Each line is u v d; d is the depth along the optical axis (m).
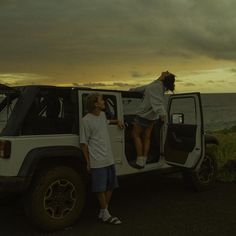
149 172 6.48
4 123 5.36
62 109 5.75
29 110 5.16
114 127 5.94
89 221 5.50
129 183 8.10
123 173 6.06
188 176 7.16
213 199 6.71
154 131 6.69
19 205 6.43
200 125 6.70
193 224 5.33
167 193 7.19
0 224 5.42
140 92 6.61
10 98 5.46
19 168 4.89
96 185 5.18
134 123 6.24
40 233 5.02
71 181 5.20
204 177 7.41
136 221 5.48
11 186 4.75
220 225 5.29
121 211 6.00
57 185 5.09
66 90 5.67
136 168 6.24
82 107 5.59
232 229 5.12
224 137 11.05
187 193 7.18
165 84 6.21
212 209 6.08
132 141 6.58
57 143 5.25
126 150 6.50
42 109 5.46
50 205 5.05
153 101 6.07
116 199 6.77
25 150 4.95
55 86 5.52
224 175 8.23
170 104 7.43
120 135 6.02
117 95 6.10
